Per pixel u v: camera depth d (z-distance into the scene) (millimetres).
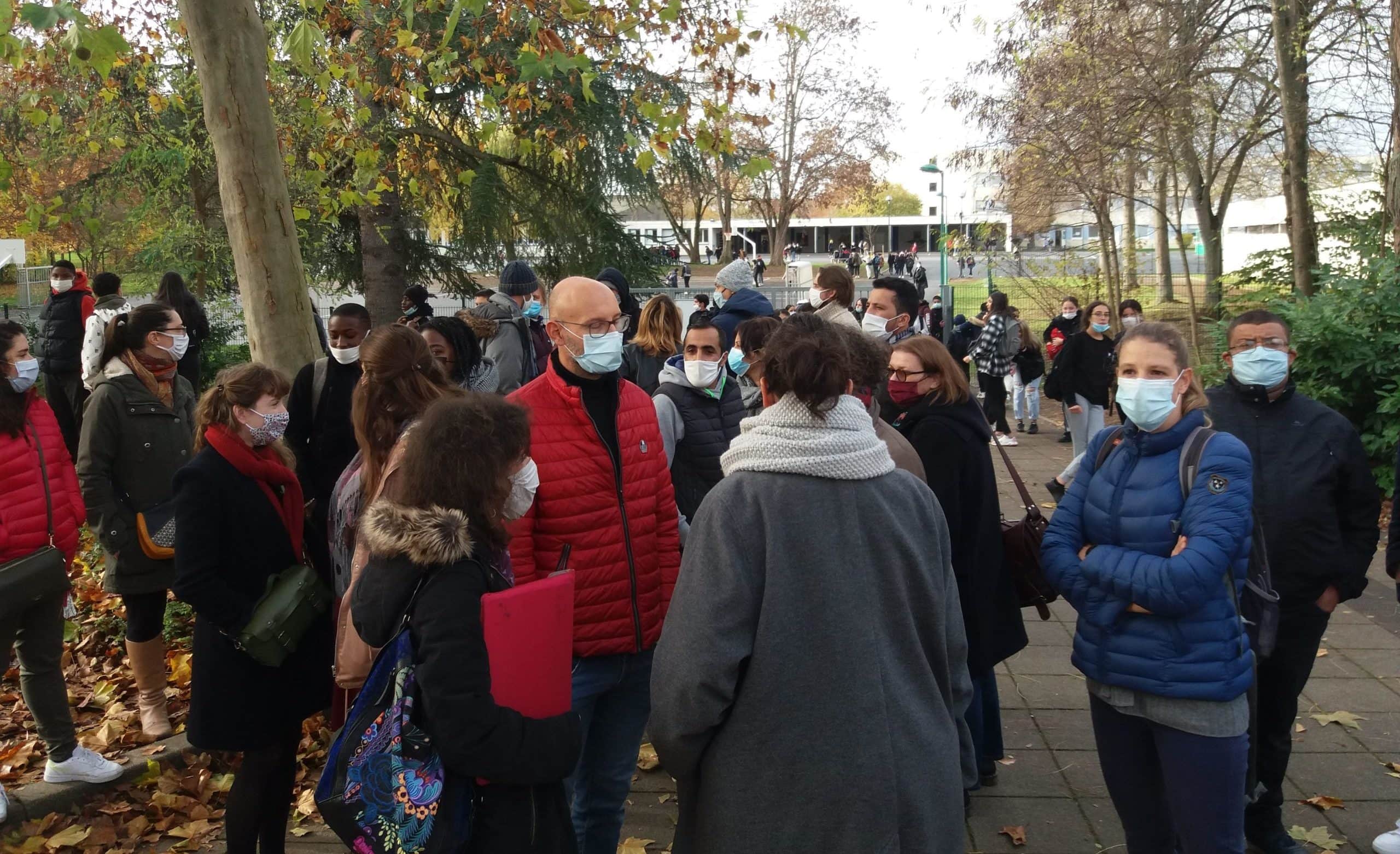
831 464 2229
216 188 14312
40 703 4070
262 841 3467
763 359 2301
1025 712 4875
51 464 4137
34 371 4066
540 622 2299
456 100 17031
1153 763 3008
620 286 7516
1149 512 2848
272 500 3391
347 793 2176
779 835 2174
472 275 20312
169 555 4348
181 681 5316
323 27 8852
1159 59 15648
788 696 2182
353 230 19469
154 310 4715
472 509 2281
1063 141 16578
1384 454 8258
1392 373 8203
